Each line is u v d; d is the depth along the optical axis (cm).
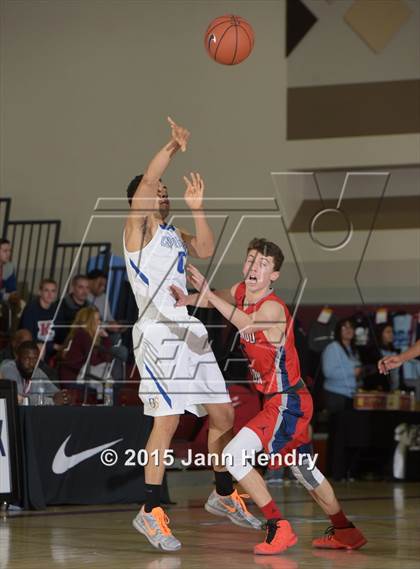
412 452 1139
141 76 1504
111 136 1508
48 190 1523
